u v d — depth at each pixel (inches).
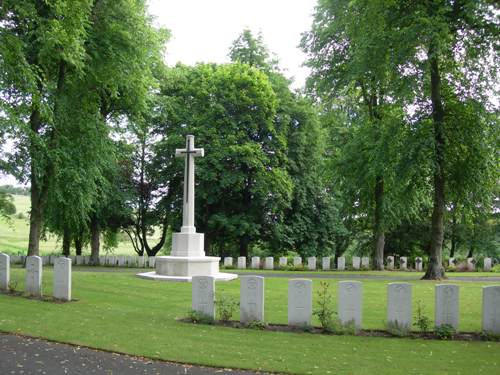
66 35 878.4
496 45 918.4
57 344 432.8
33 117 1050.1
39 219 1085.8
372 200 1382.9
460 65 999.6
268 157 1638.8
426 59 924.0
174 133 1628.9
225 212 1660.9
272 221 1692.9
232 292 761.0
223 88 1625.2
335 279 1013.8
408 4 960.9
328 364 381.7
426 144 948.6
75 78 1085.1
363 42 991.0
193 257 964.0
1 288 721.0
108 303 652.7
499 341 460.4
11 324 499.8
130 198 1646.2
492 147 994.1
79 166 1083.3
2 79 884.0
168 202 1733.5
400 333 475.8
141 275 961.5
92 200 1181.1
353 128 1448.1
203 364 381.7
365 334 484.7
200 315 530.0
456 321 486.0
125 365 375.6
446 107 1030.4
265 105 1583.4
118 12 1112.8
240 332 487.5
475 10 885.8
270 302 676.1
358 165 1278.3
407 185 1090.1
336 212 1788.9
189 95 1690.5
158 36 1330.0
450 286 487.8
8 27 968.3
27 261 692.1
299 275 1138.0
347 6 1184.8
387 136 1012.5
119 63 1077.8
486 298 480.4
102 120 1175.6
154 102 1513.3
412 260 1621.6
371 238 1893.5
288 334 481.4
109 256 1750.7
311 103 1459.2
